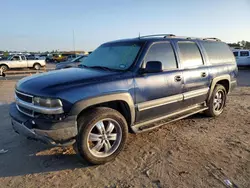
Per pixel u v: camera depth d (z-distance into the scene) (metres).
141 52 3.70
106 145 3.27
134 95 3.46
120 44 4.22
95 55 4.48
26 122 3.03
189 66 4.44
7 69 23.81
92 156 3.14
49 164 3.27
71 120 2.89
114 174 3.00
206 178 2.88
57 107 2.83
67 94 2.87
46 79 3.27
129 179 2.88
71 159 3.42
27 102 3.12
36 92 2.97
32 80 3.36
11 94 8.84
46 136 2.85
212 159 3.38
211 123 5.03
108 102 3.42
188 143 3.95
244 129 4.66
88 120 3.04
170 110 4.12
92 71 3.61
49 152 3.64
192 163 3.26
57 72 3.71
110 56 4.08
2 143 3.98
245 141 4.04
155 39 3.99
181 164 3.24
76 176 2.96
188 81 4.34
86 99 2.96
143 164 3.25
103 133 3.24
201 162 3.29
